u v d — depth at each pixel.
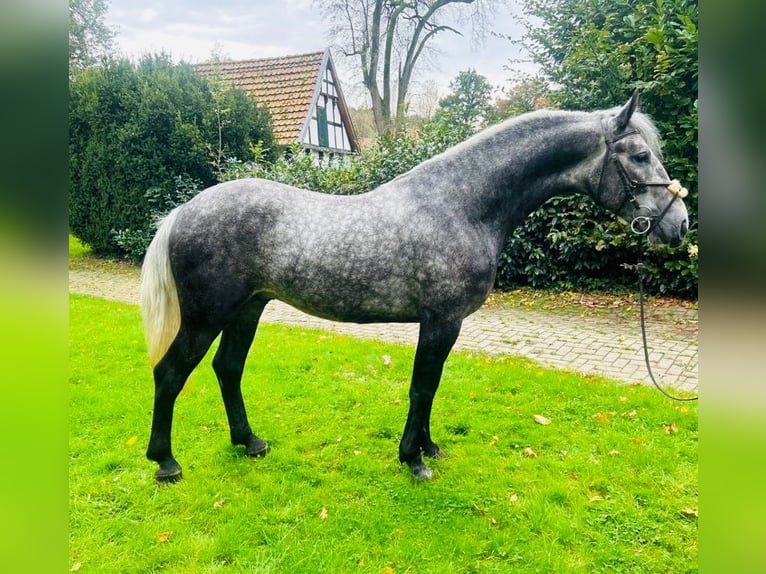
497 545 2.18
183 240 2.35
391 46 18.19
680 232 2.31
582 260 6.65
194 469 2.78
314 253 2.34
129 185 8.79
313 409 3.52
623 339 4.97
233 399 2.88
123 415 3.42
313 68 13.06
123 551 2.16
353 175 7.65
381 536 2.25
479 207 2.44
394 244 2.36
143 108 8.42
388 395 3.72
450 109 8.15
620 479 2.65
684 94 5.68
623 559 2.10
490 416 3.39
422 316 2.46
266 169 8.59
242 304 2.47
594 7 6.66
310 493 2.56
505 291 7.11
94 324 5.53
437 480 2.65
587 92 6.40
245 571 2.04
